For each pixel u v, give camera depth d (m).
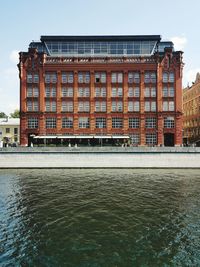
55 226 24.38
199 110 95.69
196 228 23.80
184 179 47.31
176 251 19.67
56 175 51.56
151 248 20.11
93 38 81.81
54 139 73.69
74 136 74.50
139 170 58.34
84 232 23.03
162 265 17.84
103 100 78.00
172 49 79.06
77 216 27.06
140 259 18.58
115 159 61.25
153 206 30.38
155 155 61.19
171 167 60.88
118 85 77.94
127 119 77.50
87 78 78.44
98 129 77.56
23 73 77.69
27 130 77.12
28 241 21.30
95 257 18.83
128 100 77.81
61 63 77.81
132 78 78.12
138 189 38.97
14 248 20.16
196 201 32.44
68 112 77.56
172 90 77.56
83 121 77.75
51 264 17.95
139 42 82.38
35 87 77.94
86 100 78.00
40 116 77.12
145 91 77.81
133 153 61.22
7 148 61.00
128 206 30.41
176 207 30.00
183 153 61.00
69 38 81.75
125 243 20.94
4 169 59.75
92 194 35.84
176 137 76.69
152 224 24.80
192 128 103.06
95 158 61.22
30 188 39.66
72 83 78.06
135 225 24.58
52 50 82.44
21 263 18.11
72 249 20.00
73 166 61.00
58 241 21.31
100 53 82.19
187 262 18.22
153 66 77.62
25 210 28.94
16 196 34.84
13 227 24.14
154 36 81.69
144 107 77.50
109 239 21.62
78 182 44.31
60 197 34.31
